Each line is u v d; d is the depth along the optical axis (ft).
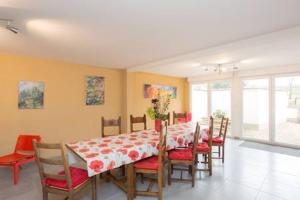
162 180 8.27
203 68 16.88
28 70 12.17
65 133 13.85
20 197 8.04
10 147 11.50
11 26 7.05
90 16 6.44
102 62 14.24
